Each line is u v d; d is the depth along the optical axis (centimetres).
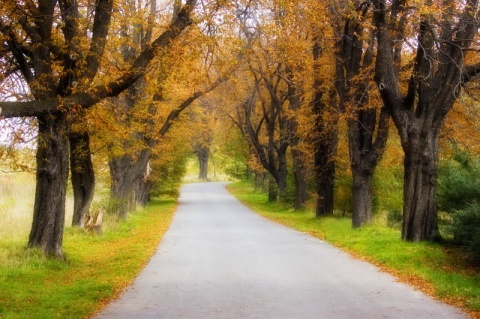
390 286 1024
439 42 1420
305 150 2833
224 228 2328
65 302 870
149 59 1175
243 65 2700
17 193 2705
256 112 4159
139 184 3450
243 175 8338
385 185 2517
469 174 1656
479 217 1230
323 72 2372
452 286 989
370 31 1916
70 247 1555
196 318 785
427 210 1540
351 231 1925
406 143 1549
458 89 1506
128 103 2134
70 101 1076
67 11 1266
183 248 1630
